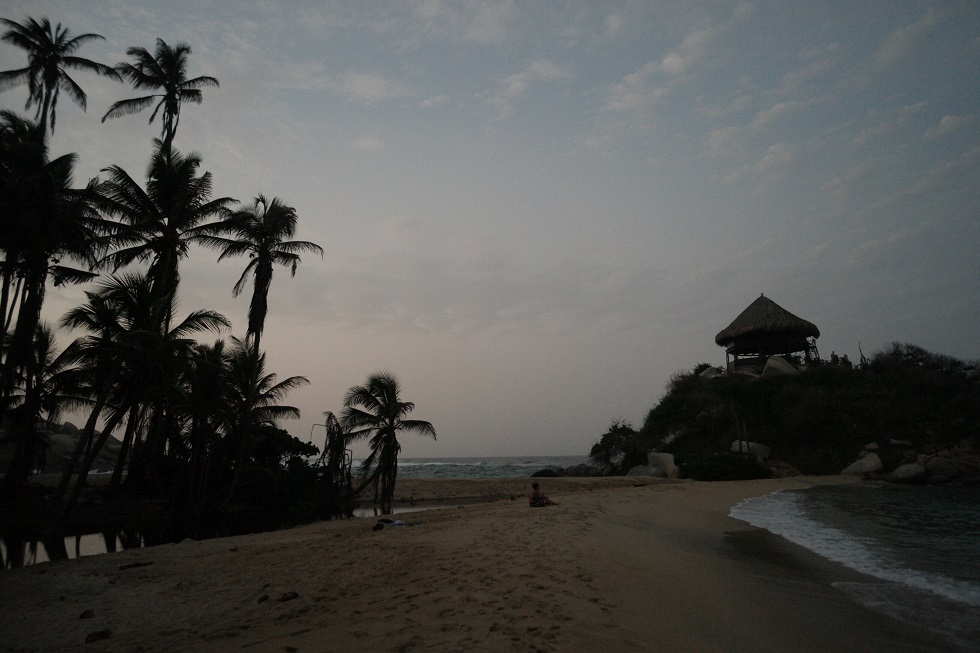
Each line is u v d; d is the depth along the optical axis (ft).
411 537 43.19
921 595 27.73
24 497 89.35
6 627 24.79
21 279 86.63
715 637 19.93
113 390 76.33
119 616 26.04
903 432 128.77
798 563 35.76
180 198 96.89
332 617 21.66
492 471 290.56
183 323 82.58
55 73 107.76
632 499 74.74
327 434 113.80
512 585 24.85
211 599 27.76
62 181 86.22
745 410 151.53
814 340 188.75
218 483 97.66
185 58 120.88
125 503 92.02
